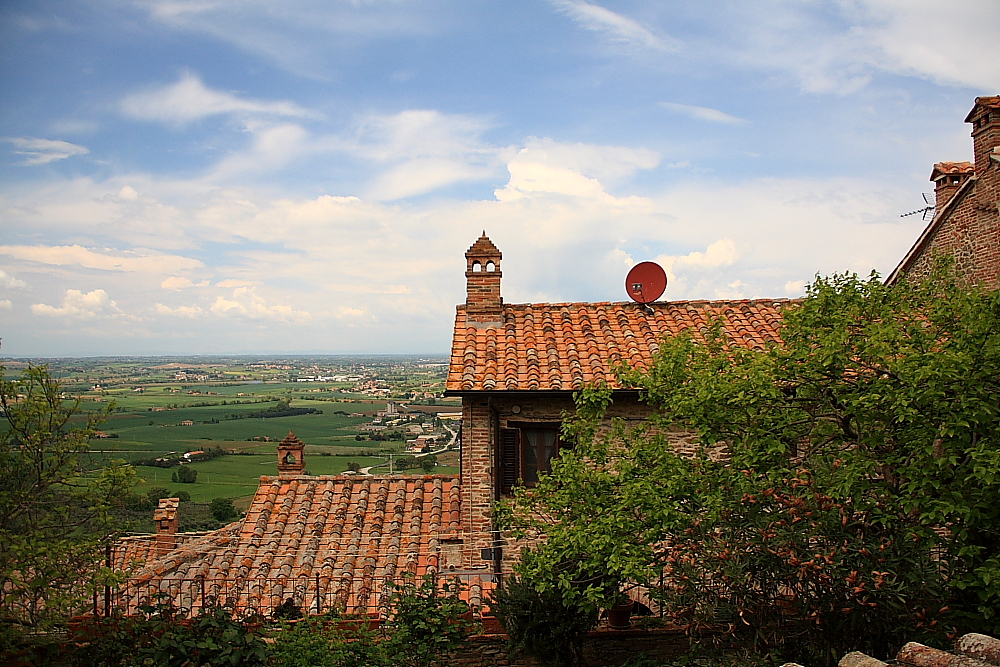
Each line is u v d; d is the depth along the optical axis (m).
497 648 10.44
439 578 12.09
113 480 8.58
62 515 8.52
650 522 9.09
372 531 13.91
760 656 8.39
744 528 8.49
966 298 9.20
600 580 10.05
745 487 8.61
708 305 15.74
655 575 9.38
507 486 12.89
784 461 9.16
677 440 12.73
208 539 14.39
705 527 8.68
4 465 8.30
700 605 8.63
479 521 12.80
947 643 8.08
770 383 9.13
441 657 9.97
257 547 13.48
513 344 14.18
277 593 11.98
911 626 7.89
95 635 9.23
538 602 10.09
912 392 8.03
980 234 13.67
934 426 8.34
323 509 14.61
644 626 10.66
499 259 15.37
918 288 10.23
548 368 13.23
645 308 15.72
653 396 10.25
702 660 8.64
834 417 9.78
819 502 8.08
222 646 9.20
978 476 7.75
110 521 8.61
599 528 9.01
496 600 10.66
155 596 10.04
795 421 9.30
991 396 8.14
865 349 8.86
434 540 13.54
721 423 9.44
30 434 8.30
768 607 8.36
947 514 8.38
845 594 7.96
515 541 12.70
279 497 15.16
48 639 9.02
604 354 13.72
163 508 16.58
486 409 13.00
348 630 10.23
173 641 9.02
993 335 8.39
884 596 7.82
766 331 14.30
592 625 10.40
